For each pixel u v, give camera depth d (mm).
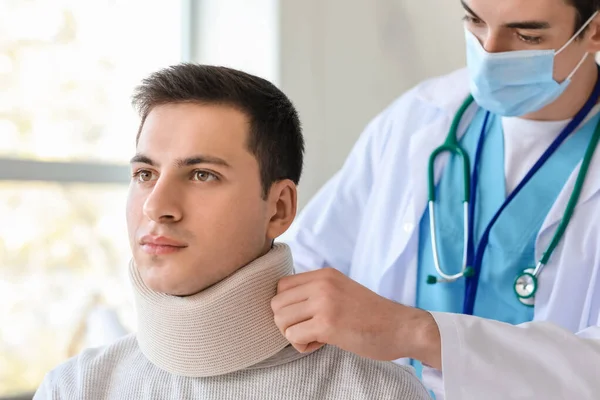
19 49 1972
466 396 1013
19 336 1952
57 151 2037
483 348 1027
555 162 1391
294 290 946
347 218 1617
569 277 1297
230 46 2164
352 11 2168
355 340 953
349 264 1598
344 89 2184
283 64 2066
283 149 952
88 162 2068
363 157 1640
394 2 2143
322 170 2162
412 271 1466
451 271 1413
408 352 1006
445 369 1007
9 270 1938
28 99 1984
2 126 1942
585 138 1394
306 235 1615
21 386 1954
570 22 1241
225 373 930
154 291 926
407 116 1601
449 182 1480
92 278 2080
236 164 881
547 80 1284
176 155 864
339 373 955
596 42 1312
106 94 2121
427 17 2098
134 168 909
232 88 904
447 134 1519
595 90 1413
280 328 931
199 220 869
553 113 1397
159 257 878
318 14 2125
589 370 1031
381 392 936
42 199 1987
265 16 2084
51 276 2008
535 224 1359
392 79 2168
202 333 901
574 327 1293
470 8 1259
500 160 1445
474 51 1312
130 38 2162
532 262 1347
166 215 856
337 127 2180
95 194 2088
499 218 1385
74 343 2033
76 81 2066
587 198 1328
